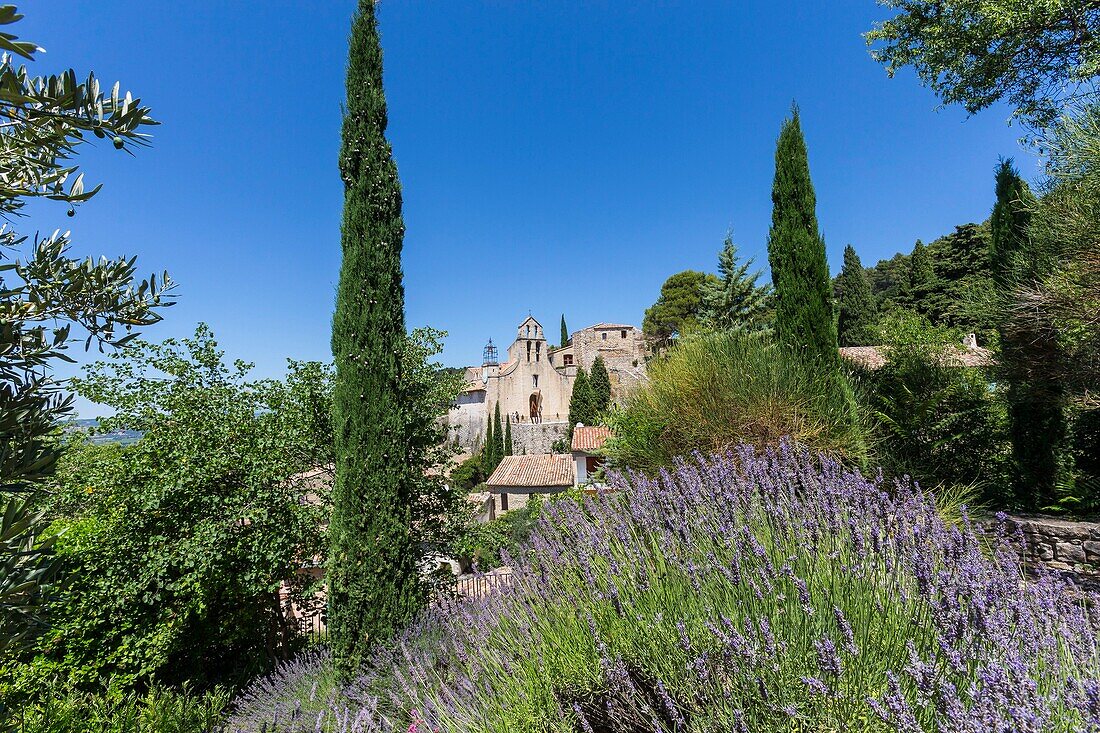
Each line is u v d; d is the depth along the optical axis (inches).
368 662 166.9
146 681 267.0
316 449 302.2
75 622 232.8
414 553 193.2
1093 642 60.7
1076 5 245.1
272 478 289.0
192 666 294.5
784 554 84.9
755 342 222.2
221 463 277.0
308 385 302.4
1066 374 240.2
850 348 590.9
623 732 71.7
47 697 173.9
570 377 1632.6
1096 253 198.8
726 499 111.9
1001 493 265.4
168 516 272.1
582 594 102.0
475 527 309.6
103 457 278.5
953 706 45.2
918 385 280.8
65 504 256.5
